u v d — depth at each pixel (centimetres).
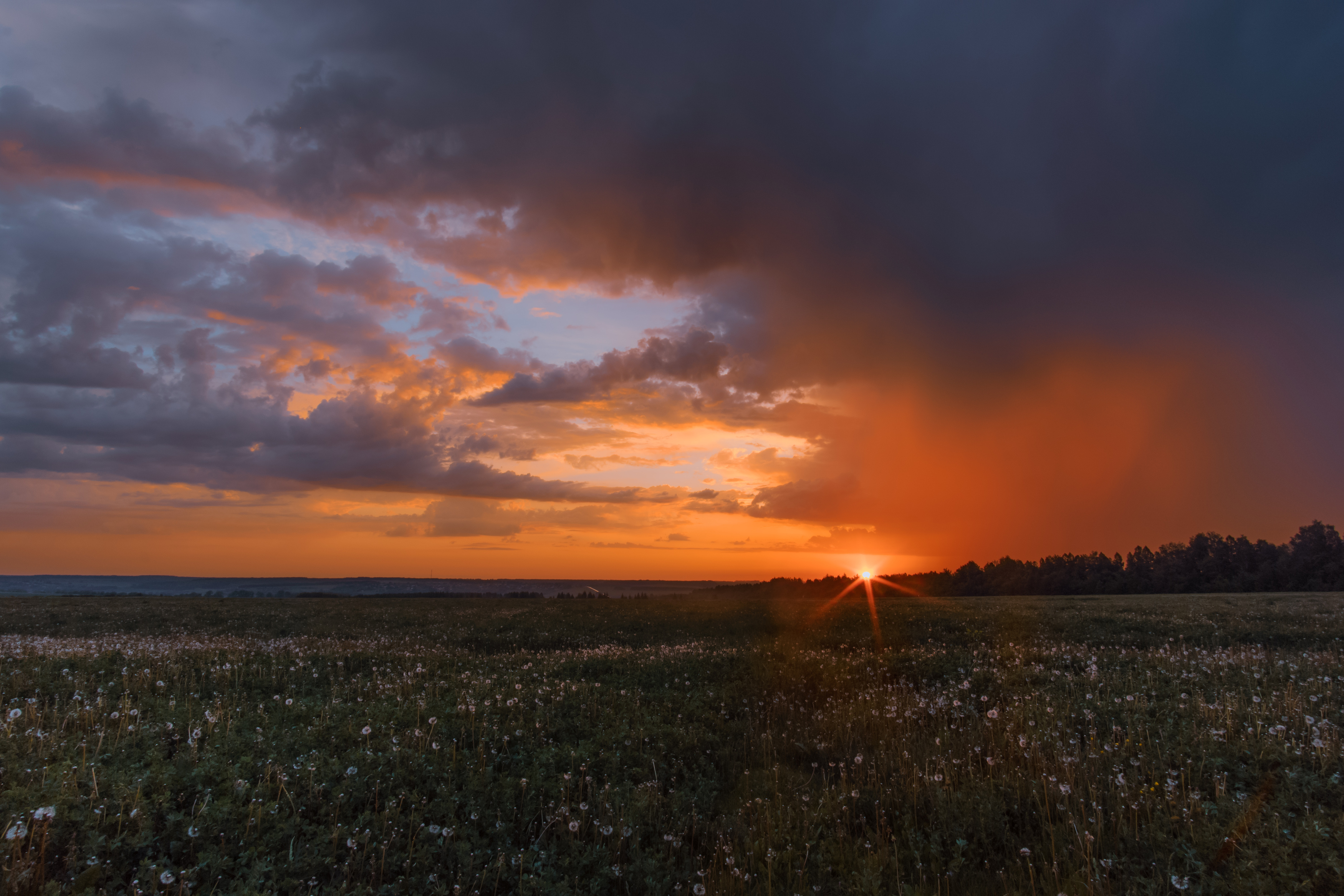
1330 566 8950
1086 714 965
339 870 520
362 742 811
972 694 1266
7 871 414
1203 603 3747
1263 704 939
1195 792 647
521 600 6575
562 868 571
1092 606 3712
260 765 682
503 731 933
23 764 592
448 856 558
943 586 11762
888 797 741
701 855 643
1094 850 571
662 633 2928
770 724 1157
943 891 561
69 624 3031
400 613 4084
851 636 2459
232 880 476
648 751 921
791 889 564
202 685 1241
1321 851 494
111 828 509
